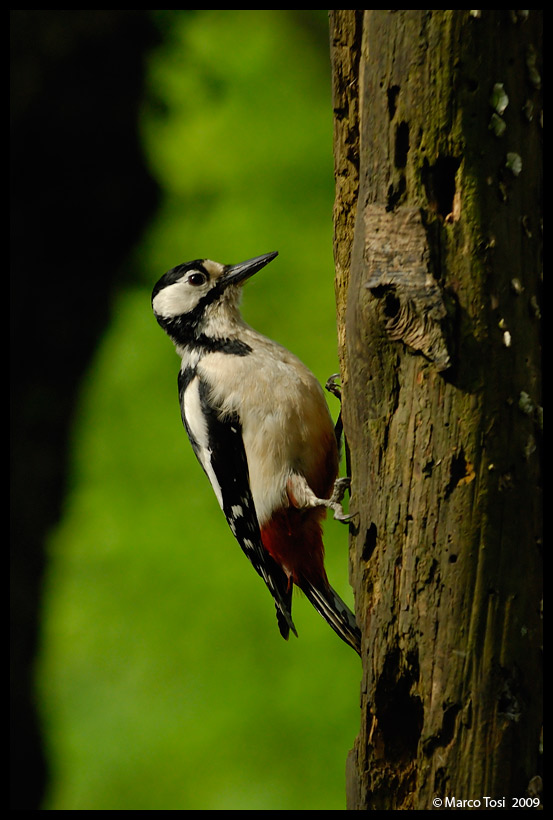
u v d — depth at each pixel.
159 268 14.72
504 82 5.78
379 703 6.36
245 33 15.98
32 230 14.86
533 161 5.95
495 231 5.85
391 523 6.19
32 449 13.55
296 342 14.01
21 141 15.05
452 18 5.71
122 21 15.61
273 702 12.04
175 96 15.65
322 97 15.73
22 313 14.28
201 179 15.16
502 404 5.90
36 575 12.96
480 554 5.90
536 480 6.03
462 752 5.96
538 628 6.02
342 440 9.62
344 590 12.25
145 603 12.56
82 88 15.32
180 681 12.26
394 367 6.09
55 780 12.22
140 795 11.90
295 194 14.99
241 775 11.75
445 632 5.97
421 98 5.83
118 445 13.45
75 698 12.41
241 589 12.45
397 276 5.91
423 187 5.91
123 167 15.24
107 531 12.97
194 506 12.98
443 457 5.95
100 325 14.44
